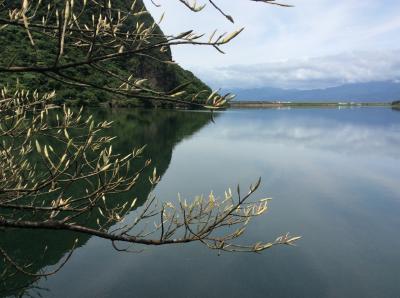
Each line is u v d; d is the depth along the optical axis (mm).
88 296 12734
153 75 136375
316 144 61438
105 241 17312
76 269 14617
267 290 13445
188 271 14586
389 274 14812
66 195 21641
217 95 2539
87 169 15875
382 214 22688
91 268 14703
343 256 16391
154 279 13945
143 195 26734
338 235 18938
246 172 36344
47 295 12664
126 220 20250
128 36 3033
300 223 20688
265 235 18625
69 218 3717
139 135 61281
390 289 13688
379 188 29766
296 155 48688
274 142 63562
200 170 36969
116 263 15203
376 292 13477
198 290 13305
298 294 13258
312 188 29641
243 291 13250
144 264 15133
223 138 67438
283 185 30672
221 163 41312
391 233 19359
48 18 2936
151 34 2926
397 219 21719
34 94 5258
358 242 18031
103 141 4832
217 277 14219
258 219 20938
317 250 16938
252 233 18844
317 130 89625
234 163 41500
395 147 57625
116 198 25578
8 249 16359
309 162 43062
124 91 2572
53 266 14898
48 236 17953
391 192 28391
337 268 15227
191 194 27344
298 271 14891
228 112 186750
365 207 24234
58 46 2277
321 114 179625
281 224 20391
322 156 48031
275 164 41281
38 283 13383
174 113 132750
